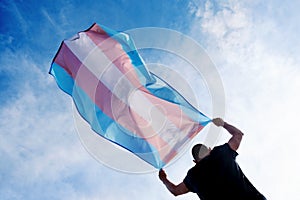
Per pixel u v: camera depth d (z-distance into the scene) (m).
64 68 4.32
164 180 3.42
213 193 2.86
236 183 2.84
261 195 2.84
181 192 3.19
